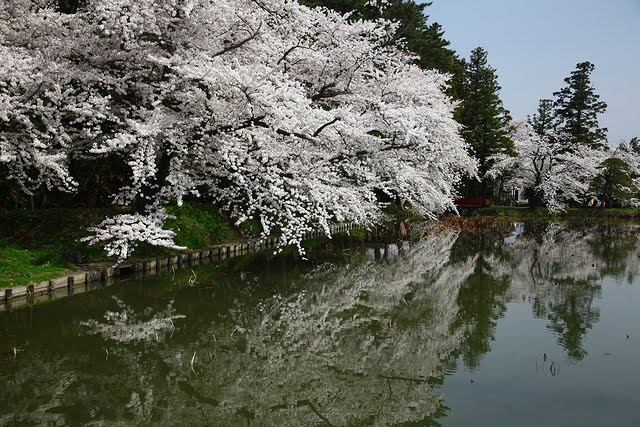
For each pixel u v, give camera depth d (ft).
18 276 29.30
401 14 79.77
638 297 34.99
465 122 107.55
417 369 21.89
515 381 20.16
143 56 33.76
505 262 50.42
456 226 86.38
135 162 29.45
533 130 128.67
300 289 36.68
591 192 121.29
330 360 23.20
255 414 18.25
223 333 26.18
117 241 31.50
